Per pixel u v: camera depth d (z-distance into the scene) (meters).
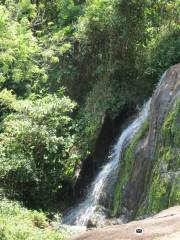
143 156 10.88
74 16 19.53
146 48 16.36
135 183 10.89
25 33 15.96
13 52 14.58
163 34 16.12
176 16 16.20
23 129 13.99
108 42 16.88
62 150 14.25
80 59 17.97
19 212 10.91
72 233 10.10
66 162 14.61
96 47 17.23
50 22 19.11
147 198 9.69
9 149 13.90
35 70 15.84
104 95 16.30
